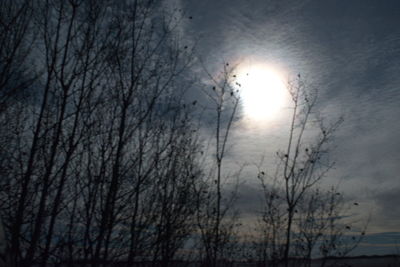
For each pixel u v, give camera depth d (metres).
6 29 7.15
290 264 7.64
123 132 7.11
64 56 7.06
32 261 6.19
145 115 7.40
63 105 6.93
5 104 7.13
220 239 7.44
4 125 7.10
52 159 6.58
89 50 7.50
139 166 7.25
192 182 7.61
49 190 6.79
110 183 6.91
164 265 7.22
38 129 6.73
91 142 7.11
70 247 6.46
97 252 6.38
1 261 2.54
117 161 6.84
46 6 7.43
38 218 6.30
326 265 7.50
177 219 7.39
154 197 7.38
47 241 6.31
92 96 7.42
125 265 6.82
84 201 6.73
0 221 2.68
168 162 7.59
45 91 6.89
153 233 7.24
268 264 7.65
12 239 6.18
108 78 7.62
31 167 6.60
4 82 6.85
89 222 6.61
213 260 7.11
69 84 7.09
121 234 6.96
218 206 7.45
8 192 6.83
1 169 6.92
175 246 7.39
